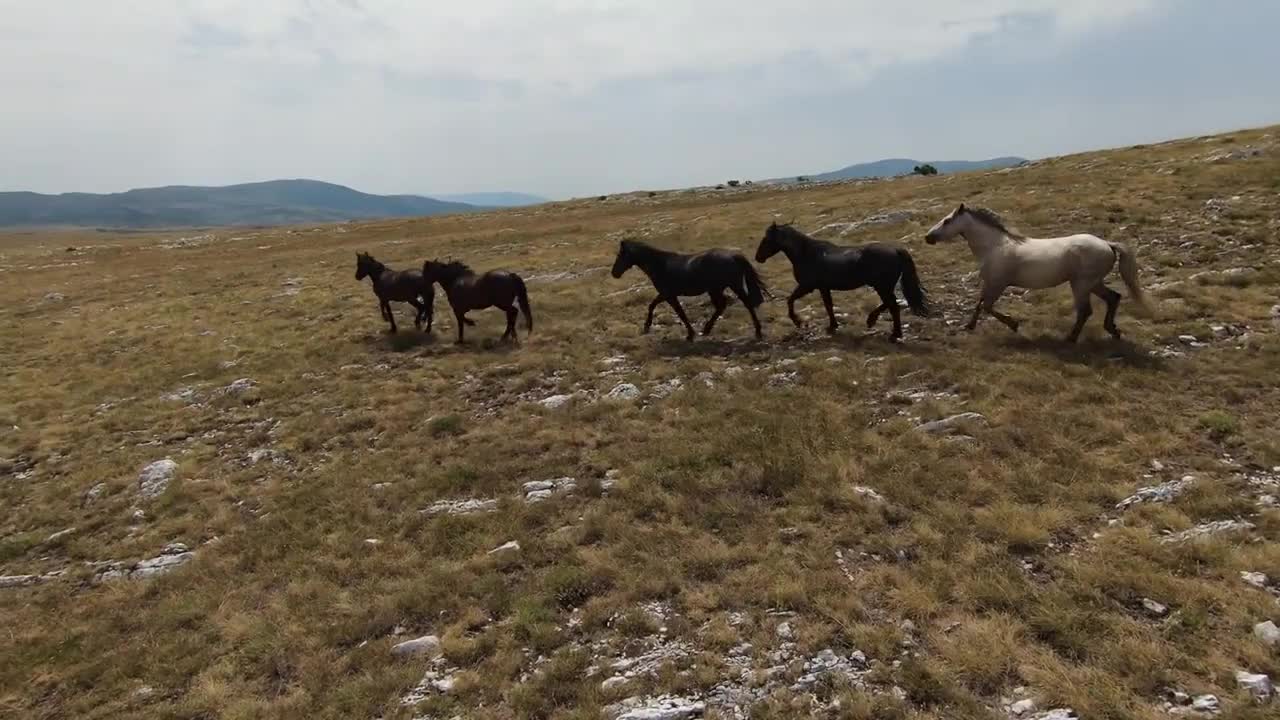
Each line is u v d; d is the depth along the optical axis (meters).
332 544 9.26
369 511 10.06
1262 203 20.47
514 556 8.37
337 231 70.81
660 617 7.02
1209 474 8.29
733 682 5.98
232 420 15.05
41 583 9.60
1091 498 8.11
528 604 7.34
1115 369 11.51
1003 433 9.80
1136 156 37.56
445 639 7.01
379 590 8.09
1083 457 8.97
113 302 34.09
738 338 16.30
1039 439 9.50
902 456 9.51
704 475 9.66
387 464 11.60
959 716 5.31
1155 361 11.77
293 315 25.47
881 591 6.96
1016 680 5.63
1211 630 5.84
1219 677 5.34
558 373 15.36
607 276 25.61
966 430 10.01
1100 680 5.41
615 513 9.00
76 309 33.06
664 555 8.01
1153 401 10.35
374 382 16.02
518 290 17.44
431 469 11.16
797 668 6.00
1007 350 13.05
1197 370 11.26
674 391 13.11
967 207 13.97
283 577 8.70
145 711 6.74
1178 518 7.36
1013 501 8.23
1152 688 5.34
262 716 6.38
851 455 9.72
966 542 7.51
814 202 41.09
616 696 5.97
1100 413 10.07
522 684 6.26
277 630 7.58
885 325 15.97
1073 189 28.06
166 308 29.92
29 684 7.44
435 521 9.38
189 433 14.68
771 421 11.01
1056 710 5.20
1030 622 6.17
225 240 68.94
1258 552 6.66
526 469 10.80
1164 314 13.88
